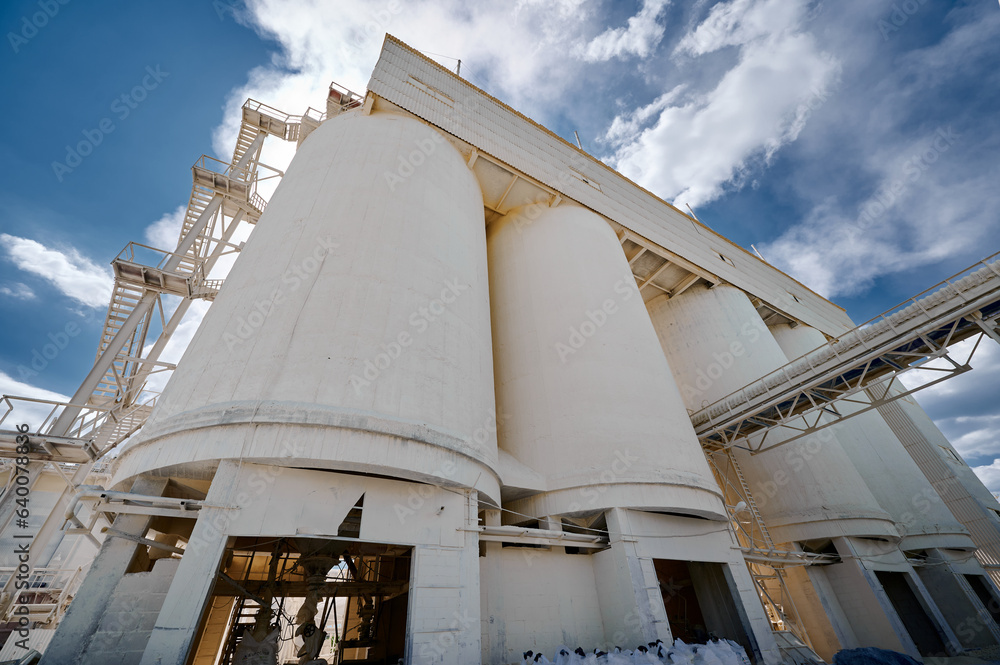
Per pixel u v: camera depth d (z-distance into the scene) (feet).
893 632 62.44
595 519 54.29
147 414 65.26
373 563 61.26
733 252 123.03
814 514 73.72
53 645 25.94
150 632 27.94
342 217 48.34
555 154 90.27
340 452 33.12
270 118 87.30
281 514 31.45
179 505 31.04
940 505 90.27
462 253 56.54
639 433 56.08
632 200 101.81
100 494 30.04
